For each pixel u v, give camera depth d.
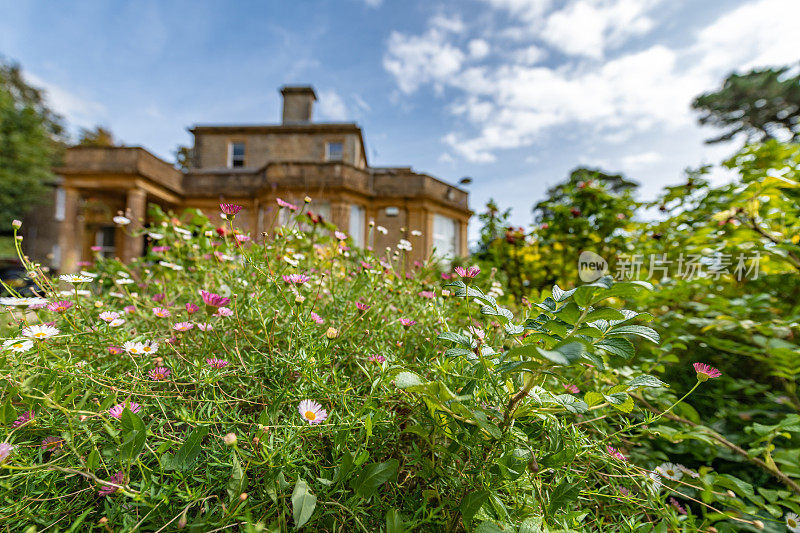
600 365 0.55
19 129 15.69
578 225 2.45
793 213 1.53
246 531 0.53
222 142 13.21
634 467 0.84
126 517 0.60
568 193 2.63
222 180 11.66
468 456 0.78
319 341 1.01
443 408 0.67
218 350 1.08
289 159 13.01
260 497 0.67
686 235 1.93
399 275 1.57
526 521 0.66
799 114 20.62
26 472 0.63
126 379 0.91
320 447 0.79
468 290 0.81
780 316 1.67
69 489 0.68
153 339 1.08
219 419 0.79
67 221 10.48
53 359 0.92
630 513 0.83
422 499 0.76
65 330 1.08
